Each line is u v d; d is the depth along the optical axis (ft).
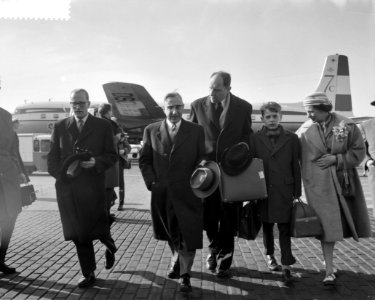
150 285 12.72
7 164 13.38
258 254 16.43
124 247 17.47
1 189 13.16
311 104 13.08
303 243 18.26
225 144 13.83
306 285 12.75
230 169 12.86
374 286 12.60
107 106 22.58
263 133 13.64
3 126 13.44
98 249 17.19
